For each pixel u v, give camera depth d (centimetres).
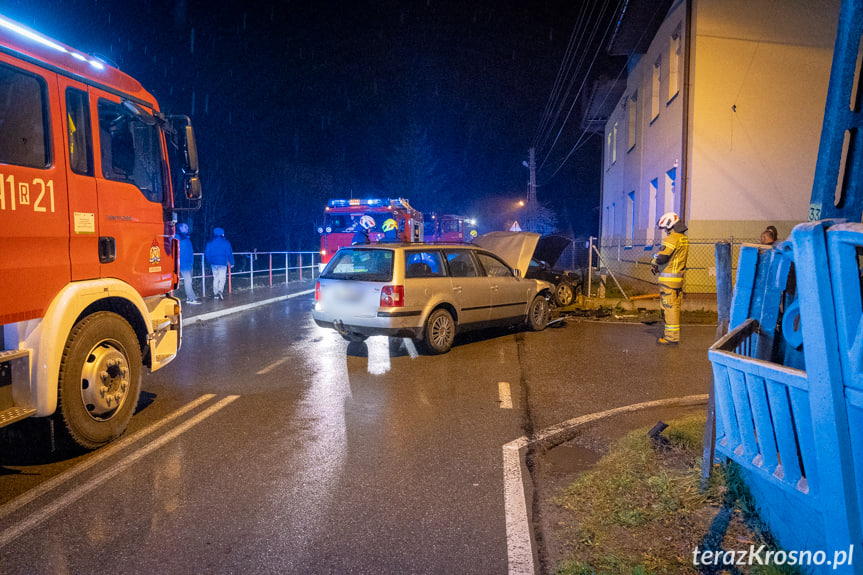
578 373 761
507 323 1011
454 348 931
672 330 955
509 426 549
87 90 488
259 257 3884
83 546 335
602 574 298
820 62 1339
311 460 465
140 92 568
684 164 1398
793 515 291
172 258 633
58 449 470
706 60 1346
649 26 1744
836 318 233
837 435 229
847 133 362
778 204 1365
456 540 342
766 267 392
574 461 466
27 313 425
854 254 231
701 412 576
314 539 343
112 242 517
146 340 569
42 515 373
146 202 574
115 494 404
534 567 314
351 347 937
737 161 1360
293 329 1121
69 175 465
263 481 425
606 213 2925
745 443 308
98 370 484
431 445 499
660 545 329
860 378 223
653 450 465
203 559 322
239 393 664
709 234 1374
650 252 1753
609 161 2812
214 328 1134
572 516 372
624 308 1397
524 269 1264
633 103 2141
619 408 604
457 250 928
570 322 1220
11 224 408
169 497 399
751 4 1332
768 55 1341
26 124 428
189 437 519
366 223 1927
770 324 392
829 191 356
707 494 383
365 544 338
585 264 2266
